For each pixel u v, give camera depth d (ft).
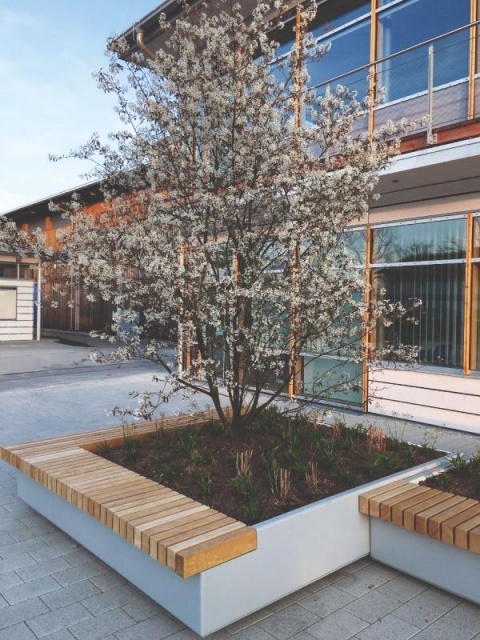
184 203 14.92
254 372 15.06
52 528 13.21
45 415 25.90
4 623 9.32
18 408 27.50
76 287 15.46
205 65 14.51
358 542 11.60
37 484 13.76
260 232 14.57
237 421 15.78
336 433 15.98
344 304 13.97
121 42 15.65
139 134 15.49
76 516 12.19
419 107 23.53
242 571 9.41
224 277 13.42
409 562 10.98
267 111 14.33
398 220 23.98
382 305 14.94
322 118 14.80
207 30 14.46
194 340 14.48
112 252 13.91
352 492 11.56
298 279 13.37
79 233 14.96
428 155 19.62
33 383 35.42
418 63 23.58
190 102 14.82
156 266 12.94
